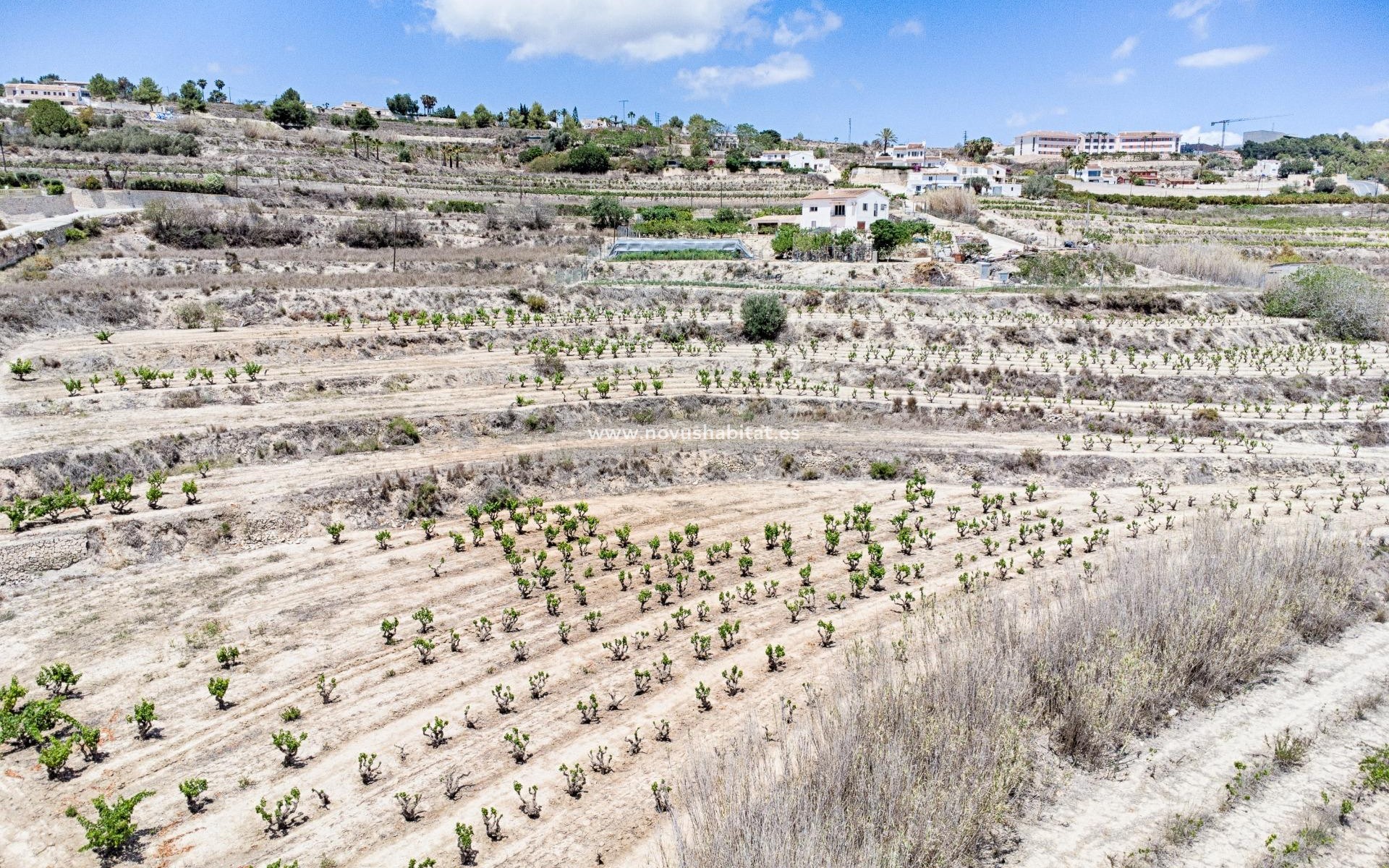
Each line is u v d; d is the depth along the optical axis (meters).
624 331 68.12
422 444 47.47
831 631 30.55
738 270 90.25
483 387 55.47
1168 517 42.28
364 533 39.53
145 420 44.75
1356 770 24.44
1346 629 32.50
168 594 33.03
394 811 22.22
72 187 88.31
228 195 98.69
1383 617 33.06
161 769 23.56
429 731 24.94
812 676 28.36
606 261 90.94
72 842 20.73
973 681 24.58
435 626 31.62
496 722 26.06
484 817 21.12
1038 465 48.91
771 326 68.50
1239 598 30.48
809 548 39.56
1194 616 28.58
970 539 40.66
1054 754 24.77
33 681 27.08
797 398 56.28
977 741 22.47
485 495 43.41
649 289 77.00
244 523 37.69
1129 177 184.38
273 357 55.78
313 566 35.94
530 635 31.30
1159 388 60.06
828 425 53.81
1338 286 76.44
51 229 74.25
